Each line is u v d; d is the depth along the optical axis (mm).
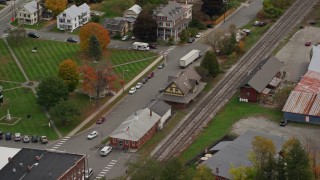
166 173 190750
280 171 193875
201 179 194125
